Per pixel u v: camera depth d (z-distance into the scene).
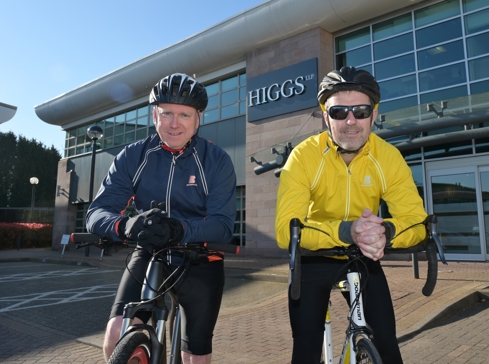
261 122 13.75
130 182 2.25
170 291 2.04
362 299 1.92
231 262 11.16
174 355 2.05
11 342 4.68
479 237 9.90
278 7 12.97
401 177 2.22
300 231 1.78
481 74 10.29
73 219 21.83
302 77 12.82
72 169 22.11
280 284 8.16
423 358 3.77
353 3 11.77
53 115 22.38
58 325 5.52
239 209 14.68
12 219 30.72
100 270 12.37
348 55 12.88
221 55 14.92
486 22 10.36
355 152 2.16
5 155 41.81
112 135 20.41
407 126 9.67
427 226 1.89
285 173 2.21
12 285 9.42
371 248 1.76
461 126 10.16
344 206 2.27
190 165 2.23
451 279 7.08
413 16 11.63
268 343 4.32
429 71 11.17
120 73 18.39
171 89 2.11
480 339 4.23
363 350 1.72
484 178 9.95
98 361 3.97
